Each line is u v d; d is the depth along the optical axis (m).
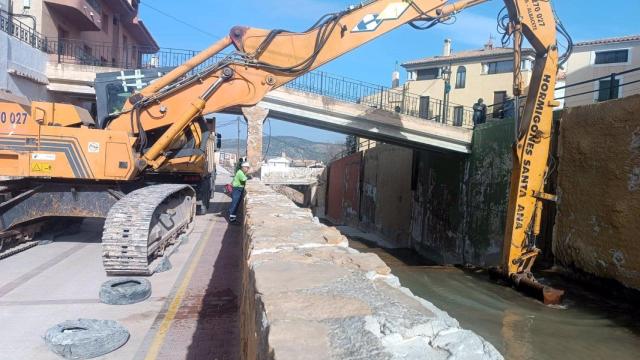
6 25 16.27
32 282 7.05
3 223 8.51
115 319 5.66
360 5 10.62
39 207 8.98
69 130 8.92
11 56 15.53
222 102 10.30
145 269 7.22
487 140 16.58
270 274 2.90
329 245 3.94
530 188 11.20
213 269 8.06
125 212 7.38
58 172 8.85
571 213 11.91
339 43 10.50
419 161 22.33
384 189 26.28
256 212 5.94
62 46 21.72
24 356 4.59
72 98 20.27
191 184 14.20
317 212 40.31
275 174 40.50
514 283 11.38
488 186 16.08
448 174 19.25
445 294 11.03
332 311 2.20
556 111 12.94
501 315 9.27
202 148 11.86
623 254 10.09
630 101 10.15
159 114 10.00
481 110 19.03
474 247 16.62
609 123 10.74
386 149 26.20
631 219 9.92
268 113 17.14
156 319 5.68
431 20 11.02
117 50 30.38
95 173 8.91
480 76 43.47
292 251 3.64
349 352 1.76
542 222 13.11
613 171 10.52
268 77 10.34
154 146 9.96
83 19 22.34
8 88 15.26
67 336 4.69
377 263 3.29
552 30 11.12
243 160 14.48
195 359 4.61
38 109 8.92
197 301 6.35
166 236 8.69
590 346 7.67
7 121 8.86
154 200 7.80
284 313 2.16
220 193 27.02
